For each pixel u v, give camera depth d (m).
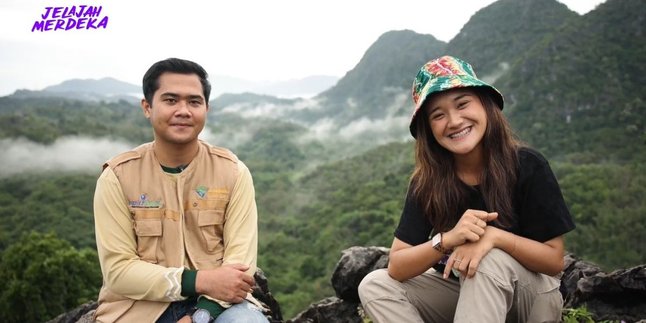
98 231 2.31
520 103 98.75
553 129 87.31
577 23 110.12
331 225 62.47
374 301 2.42
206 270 2.22
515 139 2.39
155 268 2.22
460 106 2.31
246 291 2.24
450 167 2.43
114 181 2.34
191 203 2.40
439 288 2.47
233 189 2.48
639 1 106.06
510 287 2.10
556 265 2.21
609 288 3.58
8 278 21.95
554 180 2.26
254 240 2.46
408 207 2.49
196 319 2.15
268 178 123.19
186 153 2.42
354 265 4.41
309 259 52.50
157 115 2.34
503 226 2.27
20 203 75.06
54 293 20.70
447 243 2.17
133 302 2.29
